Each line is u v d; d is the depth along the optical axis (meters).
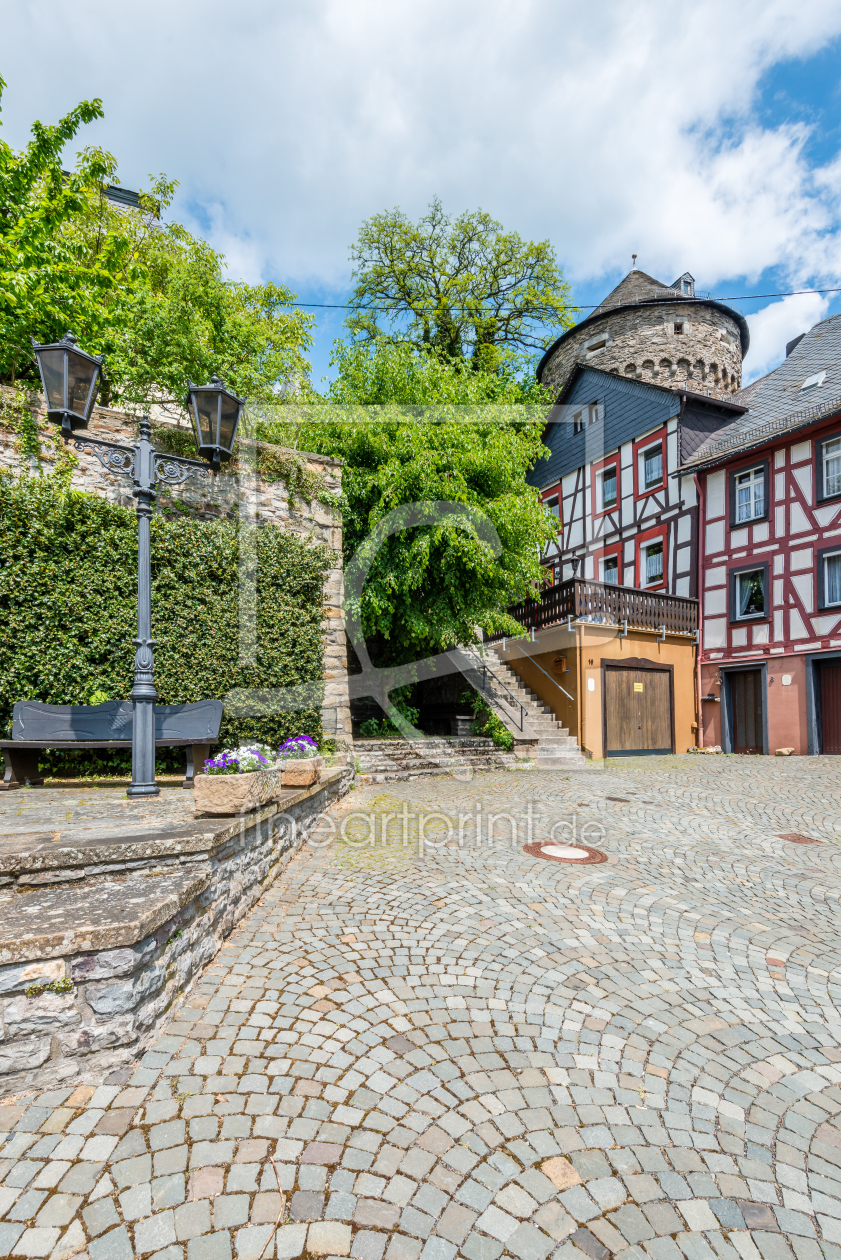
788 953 3.32
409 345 10.46
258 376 9.65
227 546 6.93
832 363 13.84
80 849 2.66
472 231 19.47
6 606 5.70
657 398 15.48
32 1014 2.01
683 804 7.27
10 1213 1.52
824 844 5.66
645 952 3.25
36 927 2.10
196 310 8.95
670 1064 2.29
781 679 12.53
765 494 12.96
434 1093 2.04
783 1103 2.10
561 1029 2.48
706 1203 1.64
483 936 3.35
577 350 20.50
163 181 11.25
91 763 5.94
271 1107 1.94
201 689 6.58
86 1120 1.86
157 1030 2.32
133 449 4.25
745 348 21.08
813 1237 1.54
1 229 7.31
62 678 5.84
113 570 6.19
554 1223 1.55
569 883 4.29
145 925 2.21
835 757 11.41
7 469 6.11
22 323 6.97
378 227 19.44
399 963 2.99
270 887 4.01
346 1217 1.53
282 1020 2.46
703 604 14.12
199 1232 1.48
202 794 3.51
